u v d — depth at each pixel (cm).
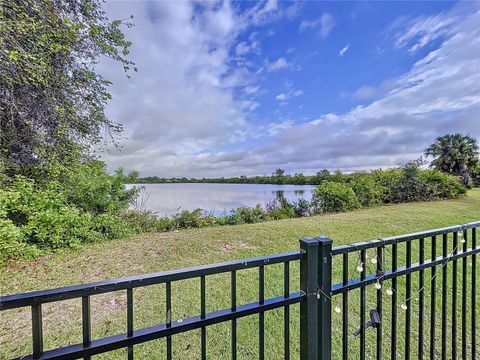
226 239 514
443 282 160
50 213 440
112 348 75
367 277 125
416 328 252
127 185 686
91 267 380
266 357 212
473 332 182
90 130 582
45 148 496
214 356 211
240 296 297
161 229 658
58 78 471
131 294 79
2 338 229
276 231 573
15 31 370
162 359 205
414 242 478
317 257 106
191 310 271
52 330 239
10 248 378
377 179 1108
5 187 436
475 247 171
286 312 103
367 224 635
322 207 899
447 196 1173
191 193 1265
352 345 226
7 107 439
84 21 495
